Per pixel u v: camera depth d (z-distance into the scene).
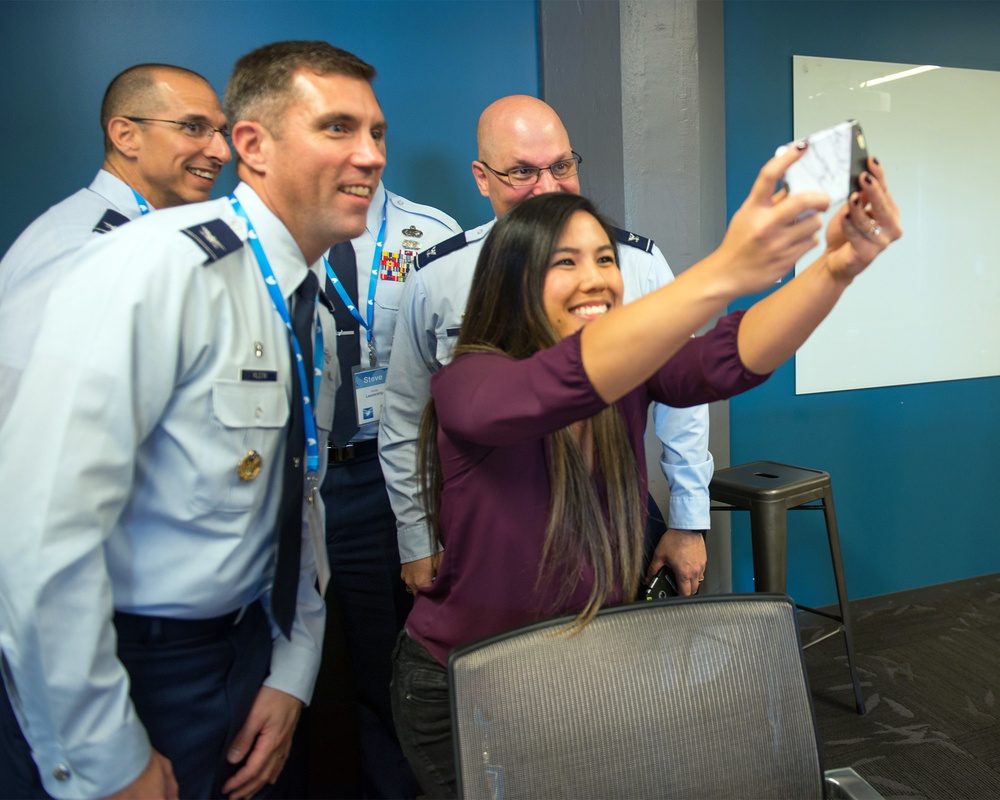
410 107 2.22
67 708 0.86
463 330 1.00
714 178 2.62
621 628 0.85
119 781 0.90
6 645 0.86
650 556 1.74
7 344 1.42
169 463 0.95
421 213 2.10
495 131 1.63
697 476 1.67
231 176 2.13
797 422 2.90
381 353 1.98
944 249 3.00
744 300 2.82
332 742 2.04
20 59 1.91
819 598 3.04
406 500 1.72
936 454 3.13
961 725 2.24
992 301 3.12
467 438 0.82
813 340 2.86
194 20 2.03
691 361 0.93
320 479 1.29
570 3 2.24
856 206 0.69
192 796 1.05
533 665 0.81
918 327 3.01
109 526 0.88
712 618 0.87
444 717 1.04
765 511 2.11
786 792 0.86
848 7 2.78
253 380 0.99
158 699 1.00
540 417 0.73
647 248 1.74
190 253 0.92
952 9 2.93
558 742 0.80
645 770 0.82
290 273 1.06
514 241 0.94
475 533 0.97
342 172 1.01
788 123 2.75
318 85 0.98
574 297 0.92
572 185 1.68
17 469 0.84
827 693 2.46
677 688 0.84
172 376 0.90
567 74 2.27
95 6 1.95
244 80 1.02
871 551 3.08
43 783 0.90
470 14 2.25
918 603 3.11
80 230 1.55
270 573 1.11
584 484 0.94
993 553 3.26
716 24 2.54
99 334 0.85
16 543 0.83
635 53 2.31
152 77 1.69
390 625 1.95
